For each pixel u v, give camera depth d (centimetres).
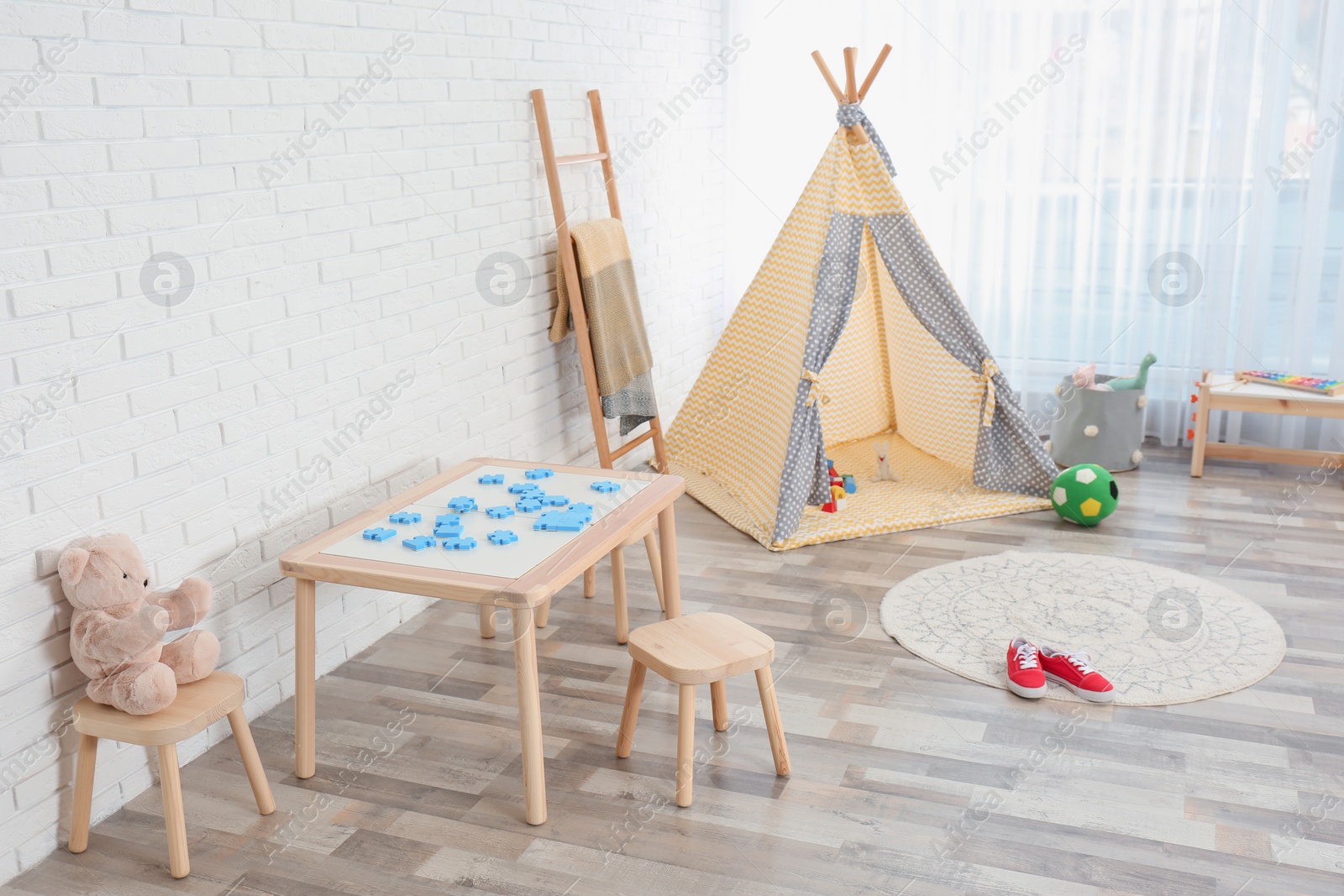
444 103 287
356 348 263
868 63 455
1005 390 374
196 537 221
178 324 211
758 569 326
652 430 393
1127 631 278
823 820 203
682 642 212
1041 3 424
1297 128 396
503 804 210
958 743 229
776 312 373
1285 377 391
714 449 404
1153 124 416
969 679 256
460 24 291
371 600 281
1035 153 437
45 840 196
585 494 251
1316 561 321
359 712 246
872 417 445
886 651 272
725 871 189
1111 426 402
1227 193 410
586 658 271
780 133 479
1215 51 403
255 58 223
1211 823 200
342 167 252
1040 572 317
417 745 232
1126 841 195
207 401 220
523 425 343
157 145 202
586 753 228
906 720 239
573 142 356
